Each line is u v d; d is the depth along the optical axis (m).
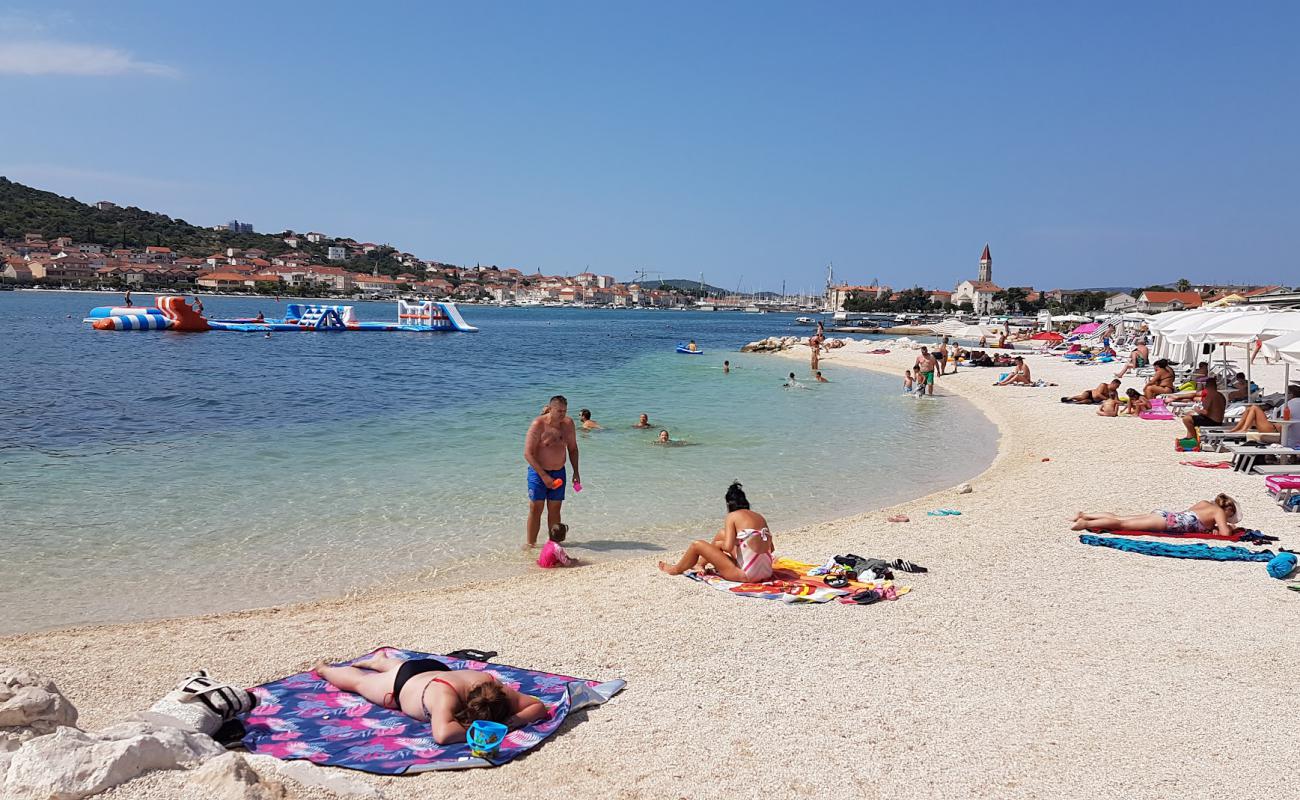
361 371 34.09
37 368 30.36
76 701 5.29
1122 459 15.16
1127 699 5.32
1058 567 8.45
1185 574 8.19
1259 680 5.62
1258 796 4.16
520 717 4.81
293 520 10.73
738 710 5.14
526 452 9.62
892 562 8.44
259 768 3.82
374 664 5.38
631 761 4.48
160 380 27.59
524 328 102.88
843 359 48.78
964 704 5.24
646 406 24.34
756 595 7.51
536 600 7.52
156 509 11.10
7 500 11.39
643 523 11.02
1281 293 42.19
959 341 72.81
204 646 6.34
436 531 10.34
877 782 4.27
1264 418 15.71
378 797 3.83
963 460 16.17
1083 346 48.38
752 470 14.79
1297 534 9.67
